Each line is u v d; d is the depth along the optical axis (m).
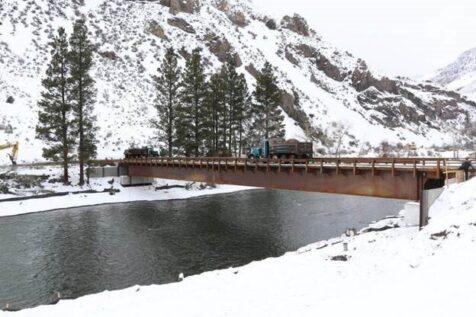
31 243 32.03
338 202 52.34
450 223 17.81
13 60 87.75
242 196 58.06
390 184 30.52
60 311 14.70
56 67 53.34
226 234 35.22
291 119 112.31
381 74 180.75
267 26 181.75
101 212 45.03
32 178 52.09
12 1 111.31
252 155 49.44
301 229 36.91
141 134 77.88
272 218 42.00
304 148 45.41
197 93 63.84
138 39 116.31
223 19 159.50
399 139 132.38
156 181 61.53
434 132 155.88
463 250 14.77
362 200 53.91
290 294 14.58
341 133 116.25
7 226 37.66
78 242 32.47
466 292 9.98
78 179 56.44
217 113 69.19
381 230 28.73
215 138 67.44
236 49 131.75
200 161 47.50
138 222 40.00
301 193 61.06
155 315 13.59
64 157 53.94
